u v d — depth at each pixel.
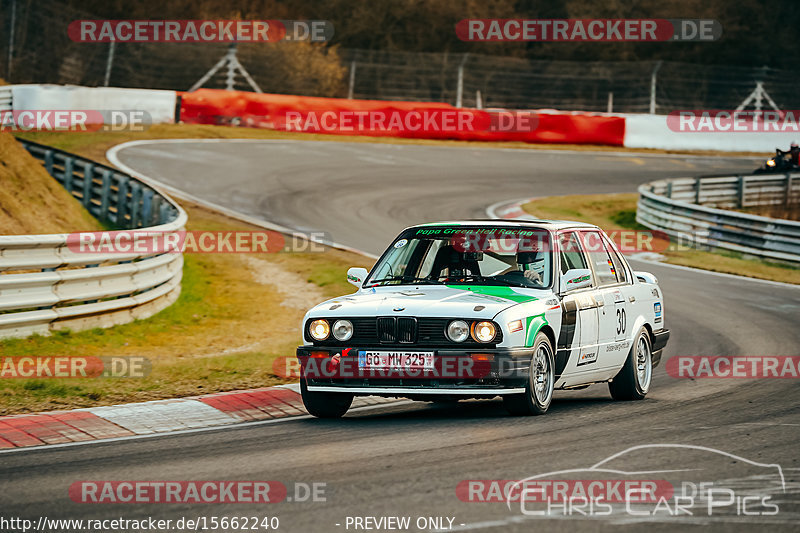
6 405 32.12
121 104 126.75
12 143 65.19
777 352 47.38
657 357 39.09
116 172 74.81
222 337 48.59
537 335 30.73
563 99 177.00
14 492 22.14
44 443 27.75
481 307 30.05
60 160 82.00
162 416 31.58
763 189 110.12
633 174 127.69
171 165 105.88
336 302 31.91
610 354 35.06
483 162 127.44
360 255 72.25
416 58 175.50
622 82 178.12
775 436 27.62
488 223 34.97
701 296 65.75
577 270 32.94
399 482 22.42
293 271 66.69
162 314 52.34
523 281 33.00
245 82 173.12
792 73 176.88
